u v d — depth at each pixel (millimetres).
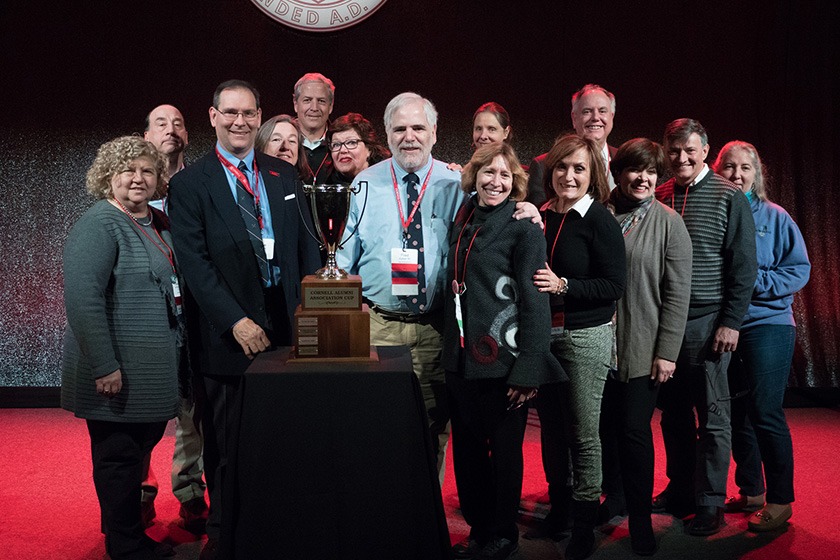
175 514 3334
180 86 5293
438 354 2990
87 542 3014
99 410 2611
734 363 3326
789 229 3275
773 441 3143
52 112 5270
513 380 2635
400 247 2916
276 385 2121
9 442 4281
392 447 2143
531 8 5391
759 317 3174
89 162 5316
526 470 3916
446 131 5441
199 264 2717
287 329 2826
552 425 3061
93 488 3590
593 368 2867
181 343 2752
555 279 2719
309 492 2131
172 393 2703
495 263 2689
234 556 2127
